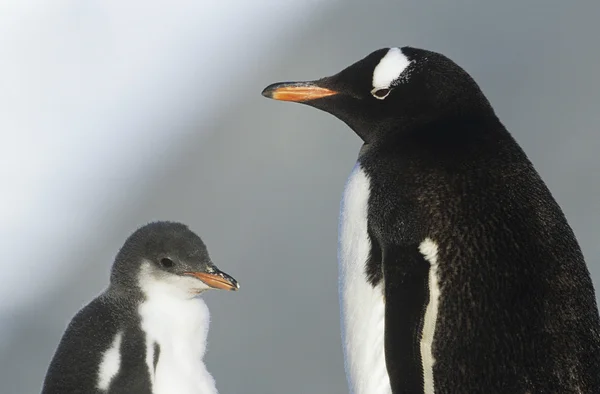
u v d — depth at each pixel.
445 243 5.92
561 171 17.66
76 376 6.88
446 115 6.60
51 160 24.56
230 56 26.34
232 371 14.29
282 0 27.25
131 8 29.11
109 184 22.66
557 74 21.47
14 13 29.20
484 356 5.70
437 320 5.83
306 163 19.75
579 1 23.14
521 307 5.71
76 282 18.97
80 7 29.38
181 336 7.20
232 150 21.28
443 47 23.58
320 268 16.48
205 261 7.36
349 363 6.36
